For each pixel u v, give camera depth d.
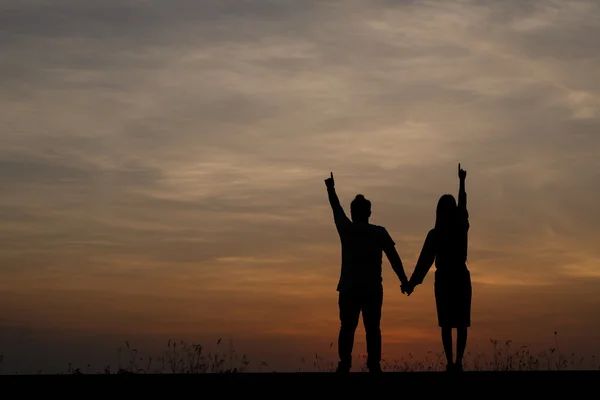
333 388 9.41
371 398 9.35
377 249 11.31
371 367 11.27
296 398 9.33
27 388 9.16
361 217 11.45
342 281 11.30
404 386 9.45
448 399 9.34
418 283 11.55
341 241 11.44
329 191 11.67
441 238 11.55
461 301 11.49
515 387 9.41
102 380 9.30
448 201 11.63
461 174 11.78
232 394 9.28
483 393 9.38
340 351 11.32
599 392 9.33
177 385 9.32
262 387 9.36
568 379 9.47
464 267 11.59
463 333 11.47
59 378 9.26
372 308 11.26
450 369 11.45
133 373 9.62
